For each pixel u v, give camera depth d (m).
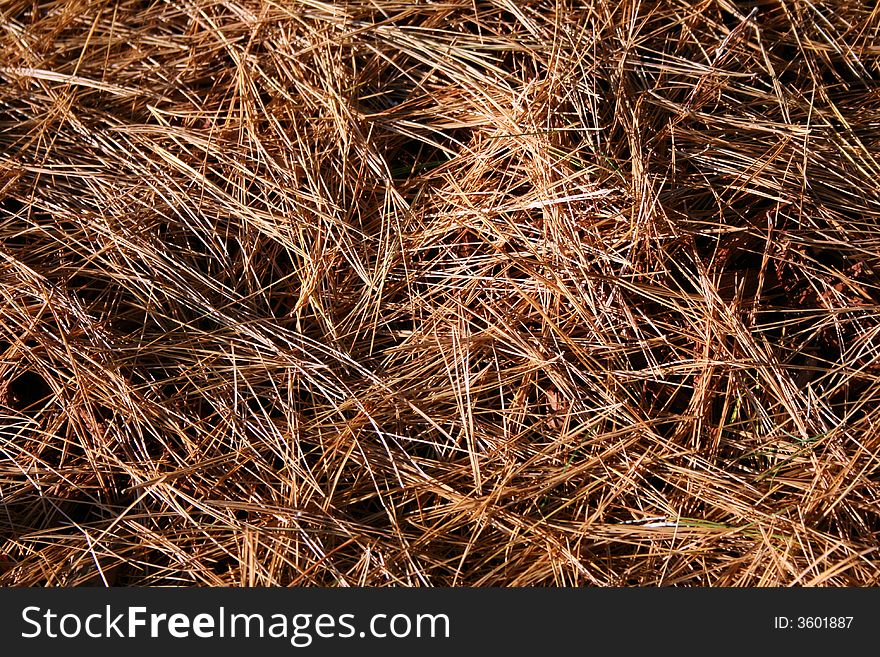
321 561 1.39
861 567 1.38
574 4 1.53
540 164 1.46
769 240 1.46
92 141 1.52
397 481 1.43
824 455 1.41
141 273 1.48
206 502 1.40
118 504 1.43
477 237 1.49
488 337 1.46
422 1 1.55
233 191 1.51
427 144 1.53
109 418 1.45
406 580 1.40
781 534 1.39
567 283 1.46
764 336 1.44
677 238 1.46
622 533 1.41
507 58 1.53
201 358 1.46
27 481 1.44
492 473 1.42
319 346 1.46
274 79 1.54
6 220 1.49
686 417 1.43
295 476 1.42
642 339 1.45
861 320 1.46
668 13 1.53
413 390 1.45
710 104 1.51
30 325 1.46
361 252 1.49
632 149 1.46
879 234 1.47
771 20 1.54
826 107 1.51
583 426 1.42
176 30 1.59
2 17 1.58
